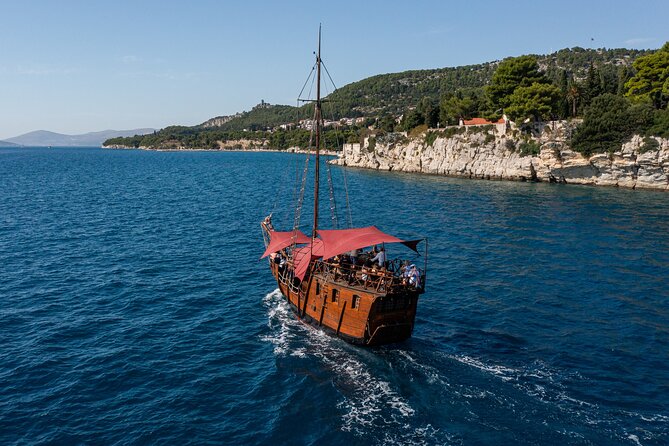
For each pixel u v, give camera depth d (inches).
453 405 855.7
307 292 1175.0
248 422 821.2
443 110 6141.7
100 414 839.7
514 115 4682.6
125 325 1208.2
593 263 1737.2
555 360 1022.4
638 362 1015.0
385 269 1099.3
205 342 1120.2
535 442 754.2
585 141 4013.3
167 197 3526.1
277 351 1072.2
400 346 1085.8
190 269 1683.1
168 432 793.6
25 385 924.0
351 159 7096.5
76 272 1624.0
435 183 4461.1
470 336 1141.7
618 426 794.2
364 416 826.8
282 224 2507.4
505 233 2231.8
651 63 4190.5
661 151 3617.1
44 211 2817.4
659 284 1508.4
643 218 2561.5
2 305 1317.7
